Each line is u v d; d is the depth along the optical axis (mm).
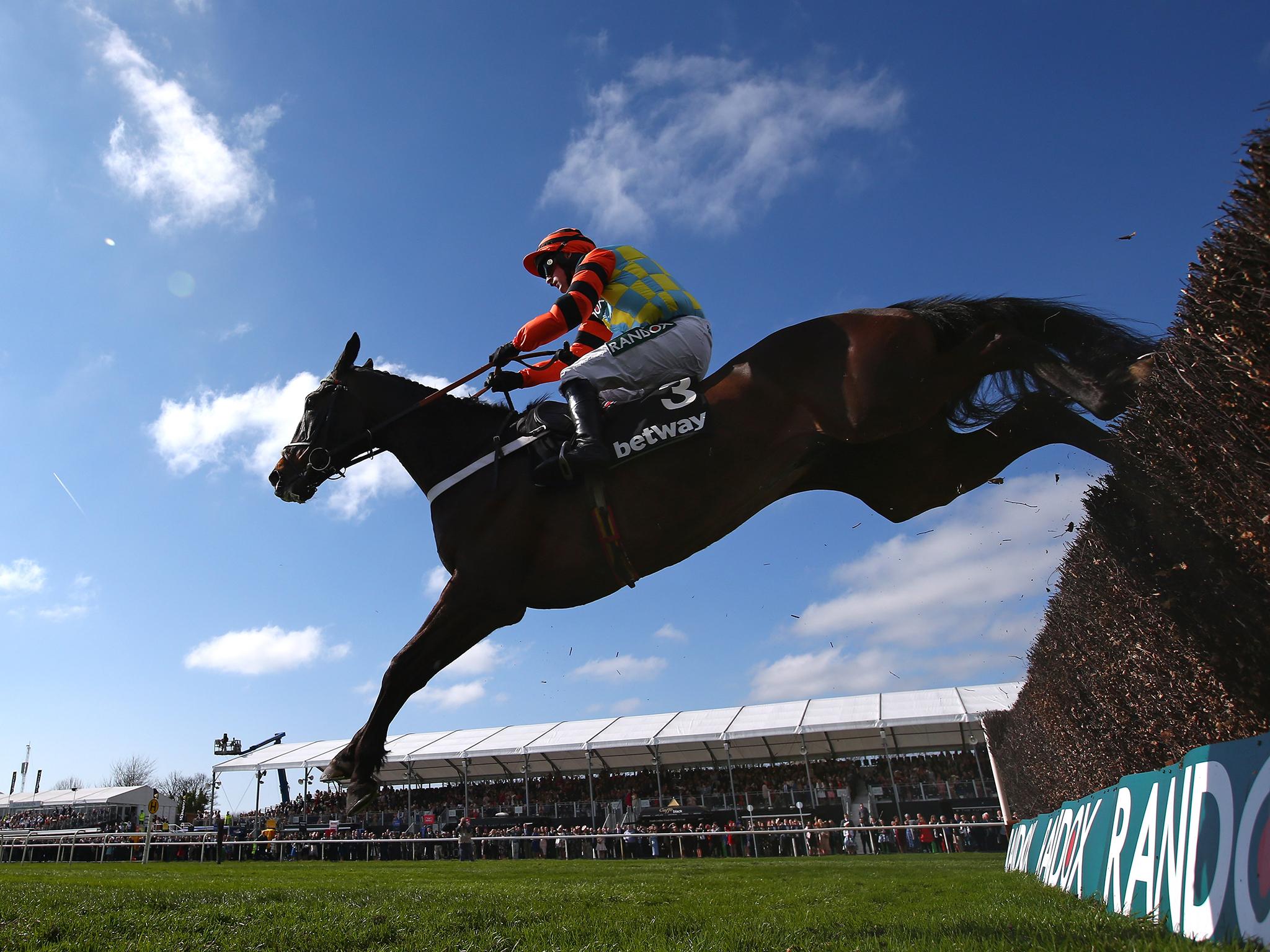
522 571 3611
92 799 29516
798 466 3498
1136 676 3939
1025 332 3246
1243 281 2146
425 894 5223
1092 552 4016
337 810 22625
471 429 3895
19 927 3176
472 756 20828
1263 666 2781
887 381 3254
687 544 3482
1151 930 2461
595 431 3463
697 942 2752
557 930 3248
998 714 13289
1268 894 1942
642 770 23859
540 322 3750
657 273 3928
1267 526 2311
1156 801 2867
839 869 9109
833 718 18984
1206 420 2447
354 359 4277
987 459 3568
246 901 4594
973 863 9891
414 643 3578
